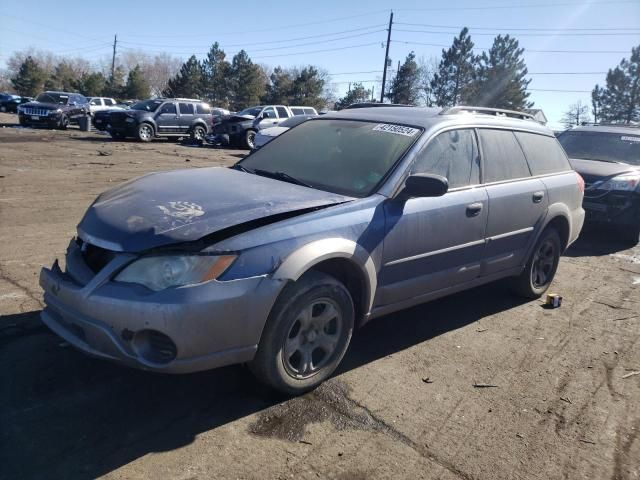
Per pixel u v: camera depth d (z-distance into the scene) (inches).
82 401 125.9
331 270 140.5
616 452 122.6
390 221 144.3
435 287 164.1
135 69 2615.7
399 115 177.3
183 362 112.3
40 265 212.8
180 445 113.6
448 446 120.4
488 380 150.8
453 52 2327.8
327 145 169.5
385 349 164.9
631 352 175.6
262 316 119.3
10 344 148.8
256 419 124.5
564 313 206.8
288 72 3297.2
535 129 212.8
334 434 121.3
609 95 2301.9
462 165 171.8
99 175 468.8
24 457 106.3
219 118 999.6
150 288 111.7
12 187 378.6
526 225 195.0
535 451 121.0
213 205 127.2
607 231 327.6
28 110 1037.2
